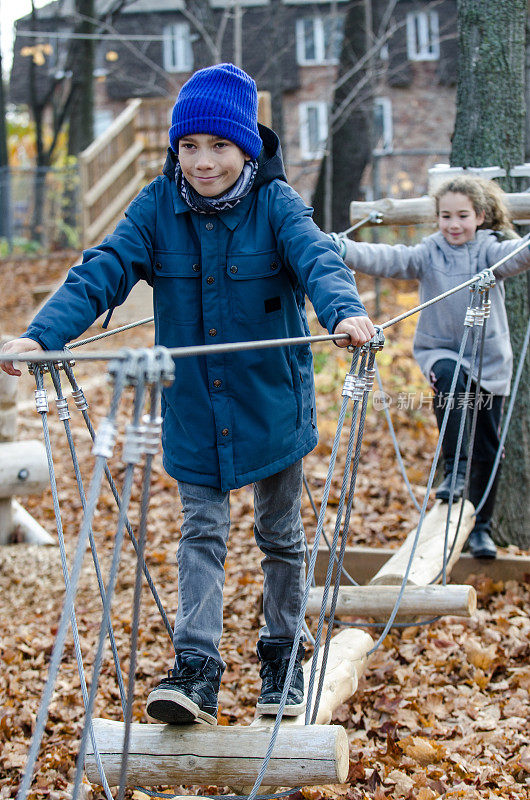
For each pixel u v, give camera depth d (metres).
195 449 2.63
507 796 3.21
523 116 5.20
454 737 3.69
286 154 12.02
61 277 15.34
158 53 26.34
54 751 3.75
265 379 2.64
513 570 5.05
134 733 2.54
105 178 14.73
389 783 3.33
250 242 2.62
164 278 2.67
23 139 31.98
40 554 5.88
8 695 4.23
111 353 1.76
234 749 2.46
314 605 3.76
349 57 14.17
